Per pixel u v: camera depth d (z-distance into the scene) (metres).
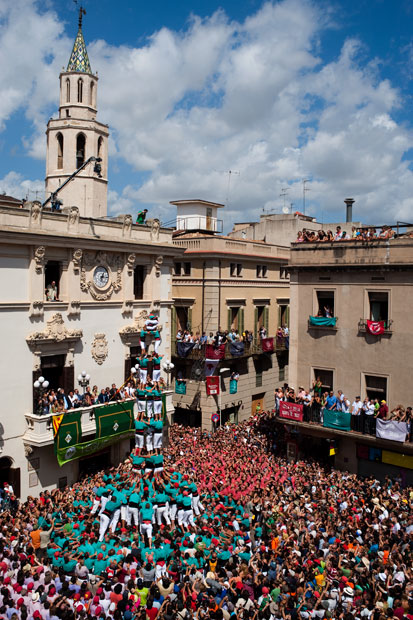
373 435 25.56
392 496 22.09
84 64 32.38
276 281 44.28
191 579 14.81
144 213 31.69
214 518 19.03
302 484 23.23
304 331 29.86
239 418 40.00
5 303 23.16
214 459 26.70
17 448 23.84
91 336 27.34
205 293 37.38
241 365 39.69
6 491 22.19
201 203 45.91
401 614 12.66
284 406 28.84
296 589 14.13
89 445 25.52
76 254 25.95
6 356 23.38
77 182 31.72
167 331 32.06
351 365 28.03
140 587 14.16
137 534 18.39
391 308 26.45
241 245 39.88
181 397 38.59
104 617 12.62
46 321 25.00
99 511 19.22
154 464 19.94
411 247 25.67
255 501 20.39
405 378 26.09
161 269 31.55
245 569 14.68
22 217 23.80
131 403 27.66
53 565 15.46
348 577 14.84
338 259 28.31
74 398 25.45
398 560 15.51
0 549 16.19
